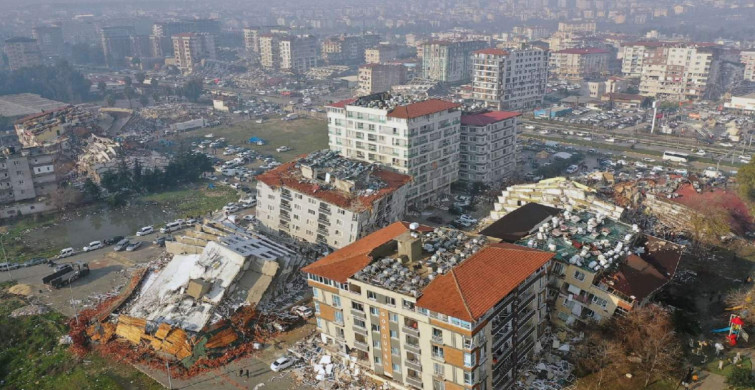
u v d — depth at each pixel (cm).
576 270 9925
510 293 8412
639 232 11538
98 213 17938
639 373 9012
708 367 9088
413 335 8362
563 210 12594
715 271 12388
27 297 12369
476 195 17800
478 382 8162
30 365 10088
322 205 13388
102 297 12225
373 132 16350
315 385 9212
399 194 14350
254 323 10706
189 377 9538
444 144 17075
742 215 14538
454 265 8738
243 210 17500
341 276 9000
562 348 9731
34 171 18188
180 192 19600
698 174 19200
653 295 10469
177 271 11775
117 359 10069
